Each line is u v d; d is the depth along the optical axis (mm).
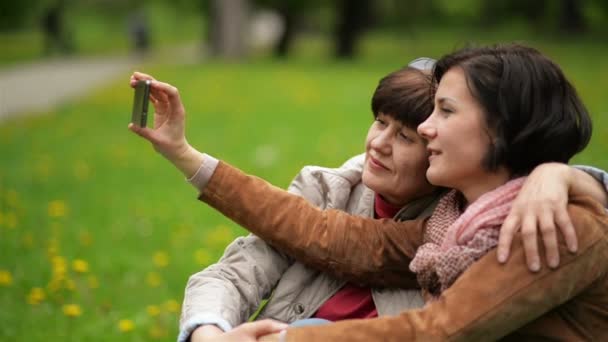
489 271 2061
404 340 2057
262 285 2613
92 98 18938
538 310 2051
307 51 40469
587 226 2074
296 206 2557
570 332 2197
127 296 5480
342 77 22766
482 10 45812
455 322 2039
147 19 45375
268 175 9383
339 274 2545
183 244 6789
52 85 23594
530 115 2193
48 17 41719
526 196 2104
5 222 7277
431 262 2213
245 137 12359
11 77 26875
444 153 2240
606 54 28391
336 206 2748
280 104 16641
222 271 2570
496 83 2195
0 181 9438
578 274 2051
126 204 8273
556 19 41188
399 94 2498
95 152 11562
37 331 4758
